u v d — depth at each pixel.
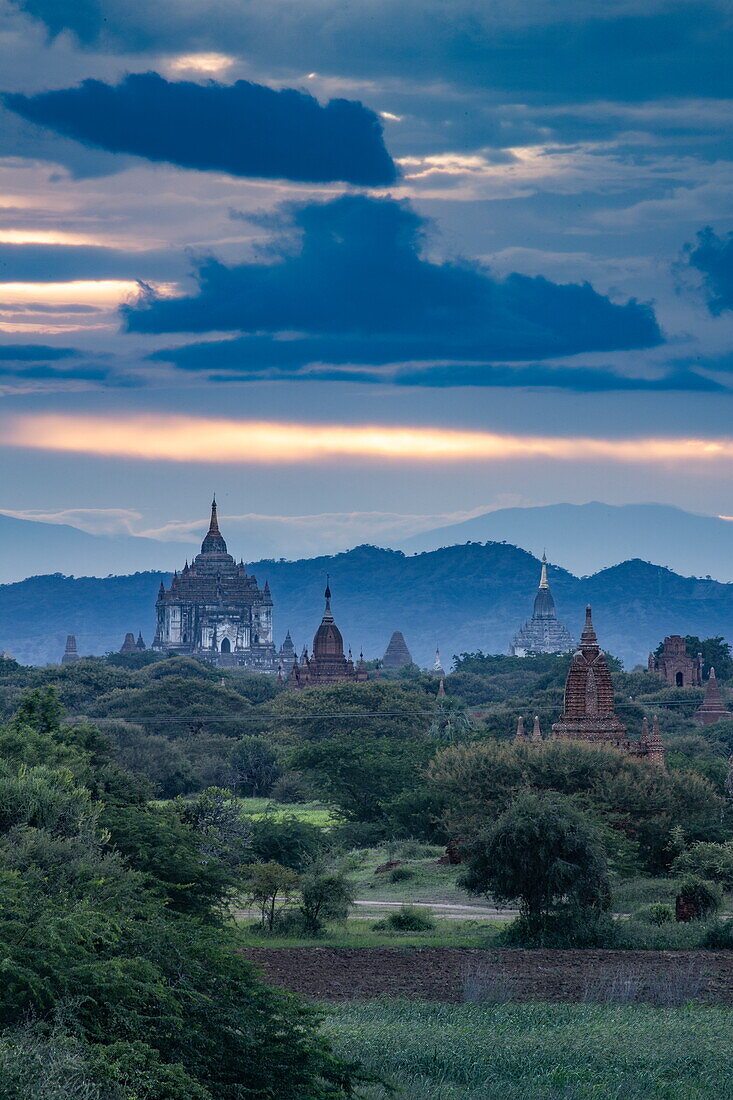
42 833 84.12
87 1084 44.94
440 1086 59.78
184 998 54.31
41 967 50.84
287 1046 54.12
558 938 105.38
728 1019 72.38
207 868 101.94
